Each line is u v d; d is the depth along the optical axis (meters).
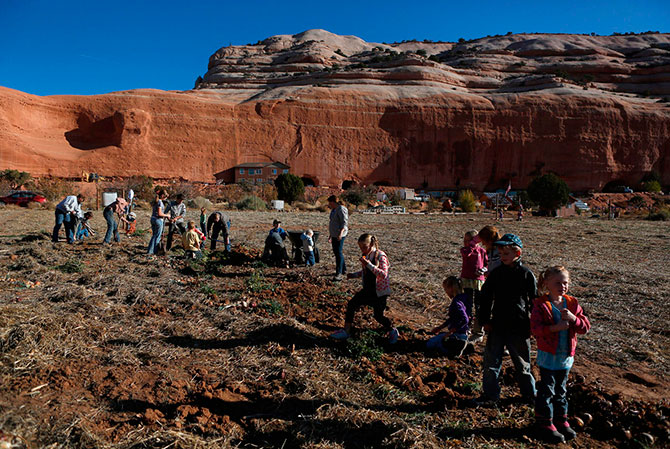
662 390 4.08
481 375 4.35
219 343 4.82
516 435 3.30
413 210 51.91
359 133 86.94
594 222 32.53
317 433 3.10
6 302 5.43
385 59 113.06
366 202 55.09
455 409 3.63
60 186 38.38
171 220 11.16
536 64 115.81
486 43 142.00
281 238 9.99
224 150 80.44
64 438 2.74
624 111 88.62
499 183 89.38
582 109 88.12
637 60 117.62
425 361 4.64
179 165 77.12
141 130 74.88
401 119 87.56
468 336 4.88
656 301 7.35
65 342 4.18
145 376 3.82
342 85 96.69
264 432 3.13
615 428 3.40
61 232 14.89
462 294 5.04
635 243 17.08
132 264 9.15
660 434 3.28
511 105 88.94
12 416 2.76
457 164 88.31
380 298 5.06
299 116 84.81
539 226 27.47
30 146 67.12
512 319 3.60
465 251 5.20
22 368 3.57
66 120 75.06
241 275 8.63
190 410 3.29
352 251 12.62
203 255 10.25
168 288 7.04
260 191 47.25
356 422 3.26
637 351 5.04
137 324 5.18
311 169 84.06
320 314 6.16
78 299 5.91
